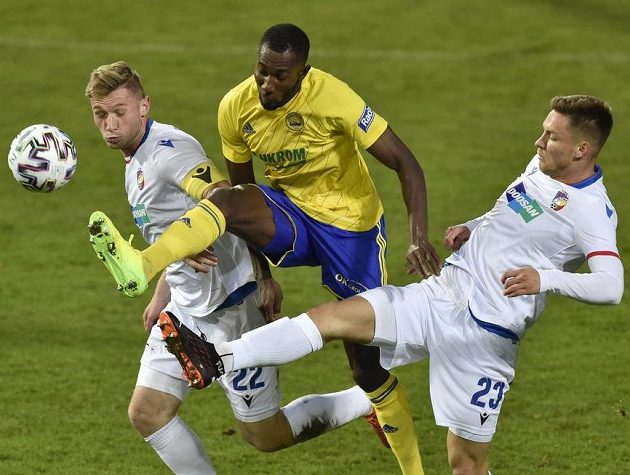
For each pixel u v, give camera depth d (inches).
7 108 1807.3
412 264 684.1
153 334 735.7
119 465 827.4
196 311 746.8
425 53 2108.8
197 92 1899.6
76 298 1184.2
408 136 1711.4
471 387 678.5
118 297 1191.6
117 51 2100.1
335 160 720.3
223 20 2277.3
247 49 2118.6
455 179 1530.5
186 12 2319.1
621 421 906.1
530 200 675.4
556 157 659.4
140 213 730.2
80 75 1972.2
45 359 1027.9
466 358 676.7
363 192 745.0
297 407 784.3
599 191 664.4
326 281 749.9
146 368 734.5
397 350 685.3
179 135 717.3
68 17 2279.8
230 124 729.6
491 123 1774.1
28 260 1284.4
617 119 1788.9
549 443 867.4
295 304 1166.3
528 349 1059.9
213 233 663.8
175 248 645.3
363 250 741.3
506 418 914.7
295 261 730.2
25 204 1457.9
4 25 2225.6
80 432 884.0
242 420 762.2
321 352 1061.8
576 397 952.9
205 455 746.8
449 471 831.7
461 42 2167.8
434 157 1617.9
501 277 645.9
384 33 2215.8
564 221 661.9
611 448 856.3
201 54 2090.3
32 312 1142.3
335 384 987.9
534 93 1910.7
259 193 706.2
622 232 1342.3
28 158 684.1
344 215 731.4
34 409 922.7
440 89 1931.6
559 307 1163.9
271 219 704.4
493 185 1509.6
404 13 2324.1
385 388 762.8
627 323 1120.2
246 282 741.3
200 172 698.8
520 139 1697.8
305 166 719.7
